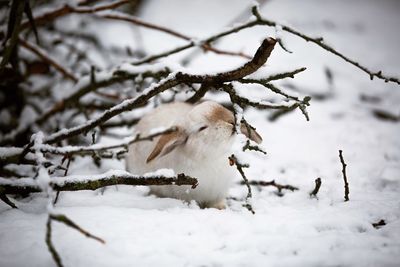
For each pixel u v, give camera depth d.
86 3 9.32
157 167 6.79
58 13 8.84
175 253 4.83
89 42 14.41
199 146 6.27
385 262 4.49
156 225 5.44
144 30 18.55
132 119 9.32
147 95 6.23
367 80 15.57
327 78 14.16
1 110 10.39
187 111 7.14
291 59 16.89
